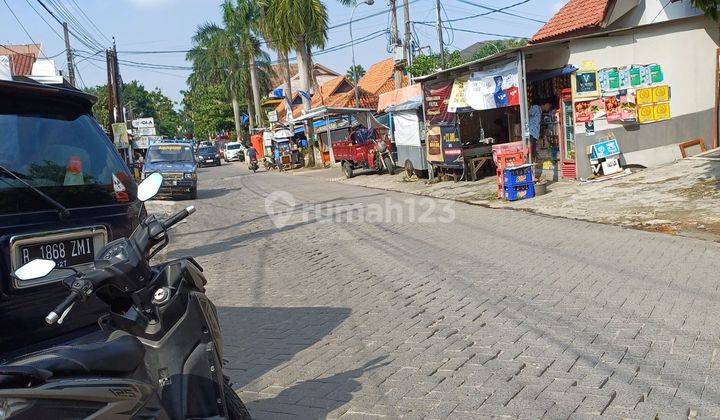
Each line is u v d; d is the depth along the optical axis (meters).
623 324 5.48
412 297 7.02
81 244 3.91
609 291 6.47
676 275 6.82
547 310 6.07
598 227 9.95
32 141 3.91
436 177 20.22
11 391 2.24
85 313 3.79
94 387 2.49
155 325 3.26
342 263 9.28
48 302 3.63
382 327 6.07
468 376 4.68
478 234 10.46
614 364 4.65
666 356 4.71
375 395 4.51
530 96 16.70
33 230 3.64
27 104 3.96
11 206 3.62
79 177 4.07
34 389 2.30
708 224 9.05
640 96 14.39
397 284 7.68
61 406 2.39
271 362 5.43
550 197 13.34
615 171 14.38
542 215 11.70
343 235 11.84
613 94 14.30
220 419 3.25
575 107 14.34
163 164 24.75
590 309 5.96
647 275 6.93
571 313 5.91
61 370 2.48
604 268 7.39
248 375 5.18
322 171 32.66
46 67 15.48
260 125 55.62
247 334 6.33
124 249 3.26
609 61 14.30
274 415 4.35
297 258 10.08
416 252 9.50
